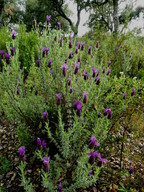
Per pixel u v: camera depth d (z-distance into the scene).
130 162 2.24
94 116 2.24
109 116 1.80
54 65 2.48
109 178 1.96
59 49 2.53
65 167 1.82
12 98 2.34
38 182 1.95
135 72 4.53
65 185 1.75
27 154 2.30
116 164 2.19
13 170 2.19
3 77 2.41
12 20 24.77
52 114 2.31
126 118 2.67
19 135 2.24
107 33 5.33
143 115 2.88
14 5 23.17
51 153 2.25
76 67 2.11
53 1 20.08
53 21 21.23
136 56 5.05
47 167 1.35
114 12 12.09
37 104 2.30
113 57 4.27
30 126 2.28
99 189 1.89
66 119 2.24
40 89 2.59
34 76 2.78
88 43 4.53
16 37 2.56
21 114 2.28
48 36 2.71
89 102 2.10
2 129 2.92
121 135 2.59
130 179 1.92
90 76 2.25
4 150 2.49
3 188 1.93
